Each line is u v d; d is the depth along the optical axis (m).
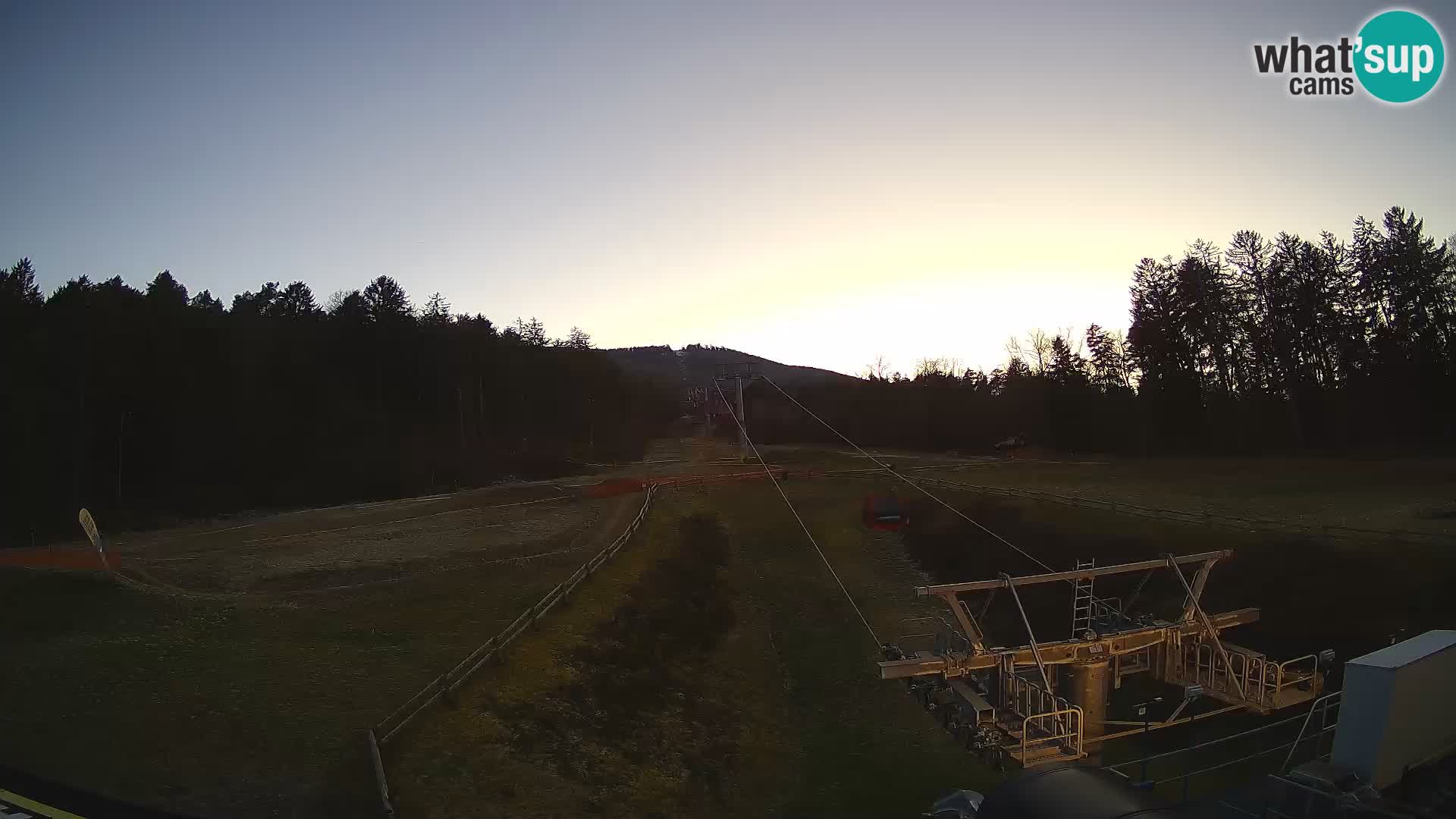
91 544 39.97
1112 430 89.31
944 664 21.41
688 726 24.50
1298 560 28.39
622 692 24.59
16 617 24.20
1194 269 83.25
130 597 26.88
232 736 17.45
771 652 33.97
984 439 102.50
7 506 50.88
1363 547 27.91
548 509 53.44
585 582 33.28
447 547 38.81
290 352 83.44
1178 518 37.34
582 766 19.06
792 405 132.75
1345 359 74.06
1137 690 24.34
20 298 70.00
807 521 55.38
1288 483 49.22
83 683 19.50
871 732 26.19
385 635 25.20
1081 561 36.00
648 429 134.62
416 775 16.56
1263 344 80.19
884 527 53.38
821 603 40.22
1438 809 9.95
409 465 79.50
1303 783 10.37
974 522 46.59
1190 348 83.75
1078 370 96.81
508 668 23.16
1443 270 66.81
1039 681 21.84
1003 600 36.50
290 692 20.20
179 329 70.25
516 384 106.38
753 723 26.67
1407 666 10.91
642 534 45.47
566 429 110.69
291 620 25.88
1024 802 8.24
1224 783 15.56
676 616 33.59
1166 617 28.45
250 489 66.62
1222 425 81.88
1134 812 8.14
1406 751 10.98
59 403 58.59
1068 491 51.53
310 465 74.31
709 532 50.41
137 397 64.56
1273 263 79.31
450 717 19.48
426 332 99.19
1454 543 26.45
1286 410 79.44
